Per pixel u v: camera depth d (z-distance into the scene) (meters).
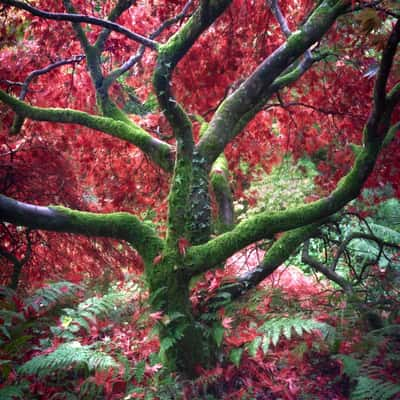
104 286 3.78
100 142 3.84
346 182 2.45
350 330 2.75
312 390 2.48
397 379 2.29
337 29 3.78
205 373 2.27
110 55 4.28
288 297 3.30
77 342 2.32
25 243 3.66
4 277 3.65
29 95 3.92
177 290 2.29
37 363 2.11
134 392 2.16
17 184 3.52
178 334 2.21
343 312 2.81
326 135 4.58
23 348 2.53
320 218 2.46
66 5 3.14
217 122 2.63
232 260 4.55
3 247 3.46
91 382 2.26
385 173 3.89
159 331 2.28
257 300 3.06
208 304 2.47
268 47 3.98
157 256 2.33
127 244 3.79
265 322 2.58
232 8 3.64
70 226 2.31
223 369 2.44
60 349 2.21
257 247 3.45
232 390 2.41
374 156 2.41
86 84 4.04
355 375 2.37
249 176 5.23
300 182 5.95
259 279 2.62
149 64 4.15
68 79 4.05
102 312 2.87
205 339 2.39
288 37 2.77
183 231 2.34
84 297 3.49
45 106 3.91
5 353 2.25
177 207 2.34
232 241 2.35
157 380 2.25
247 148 4.54
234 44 3.81
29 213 2.21
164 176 3.98
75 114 2.95
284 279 4.19
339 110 4.13
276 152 4.86
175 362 2.34
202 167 2.54
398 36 2.02
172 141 4.06
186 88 3.88
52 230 2.30
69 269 3.92
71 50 3.99
